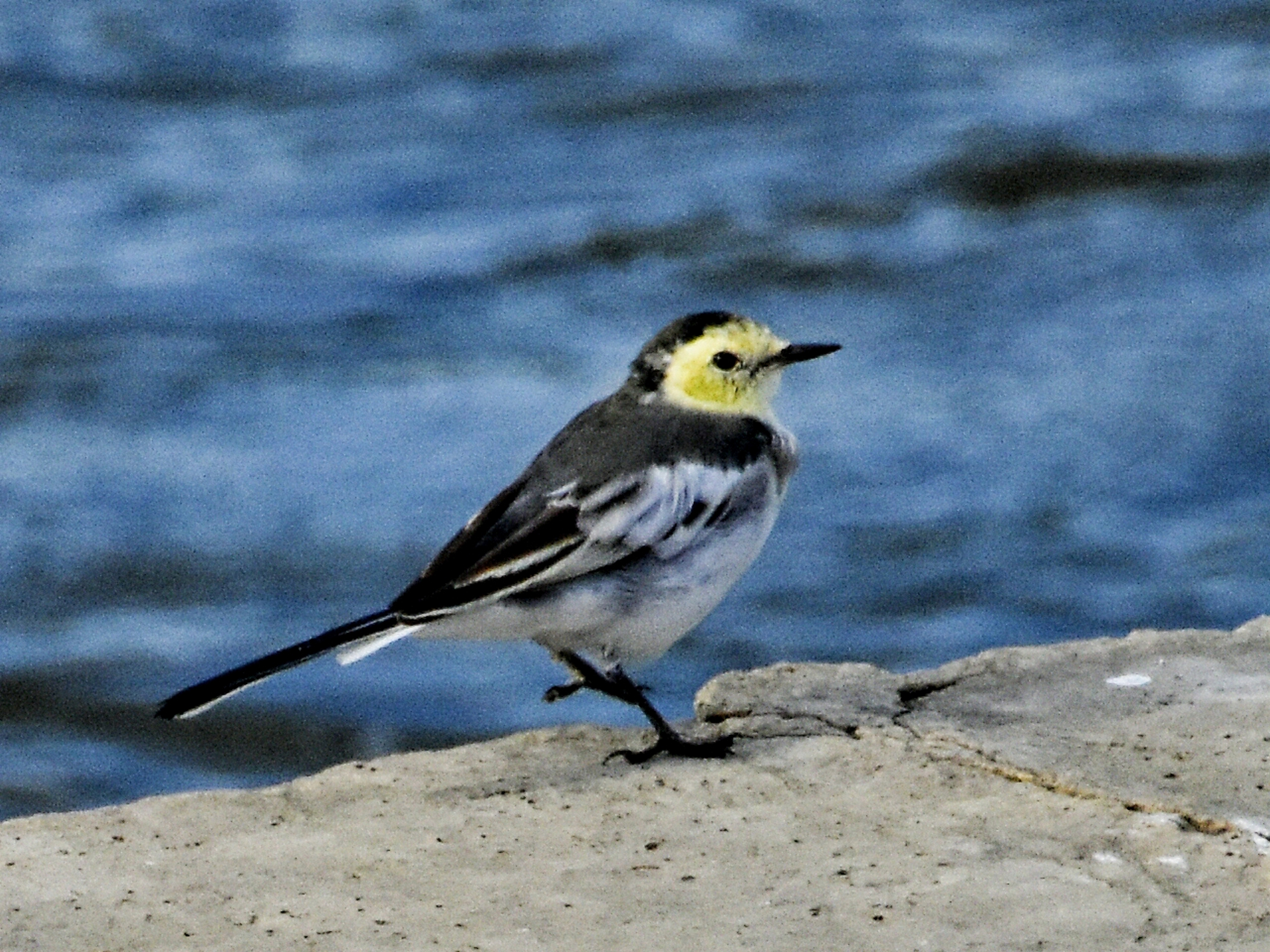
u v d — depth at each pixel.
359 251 26.55
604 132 30.36
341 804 8.02
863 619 18.03
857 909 6.98
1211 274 24.33
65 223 27.91
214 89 33.09
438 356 23.30
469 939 6.88
